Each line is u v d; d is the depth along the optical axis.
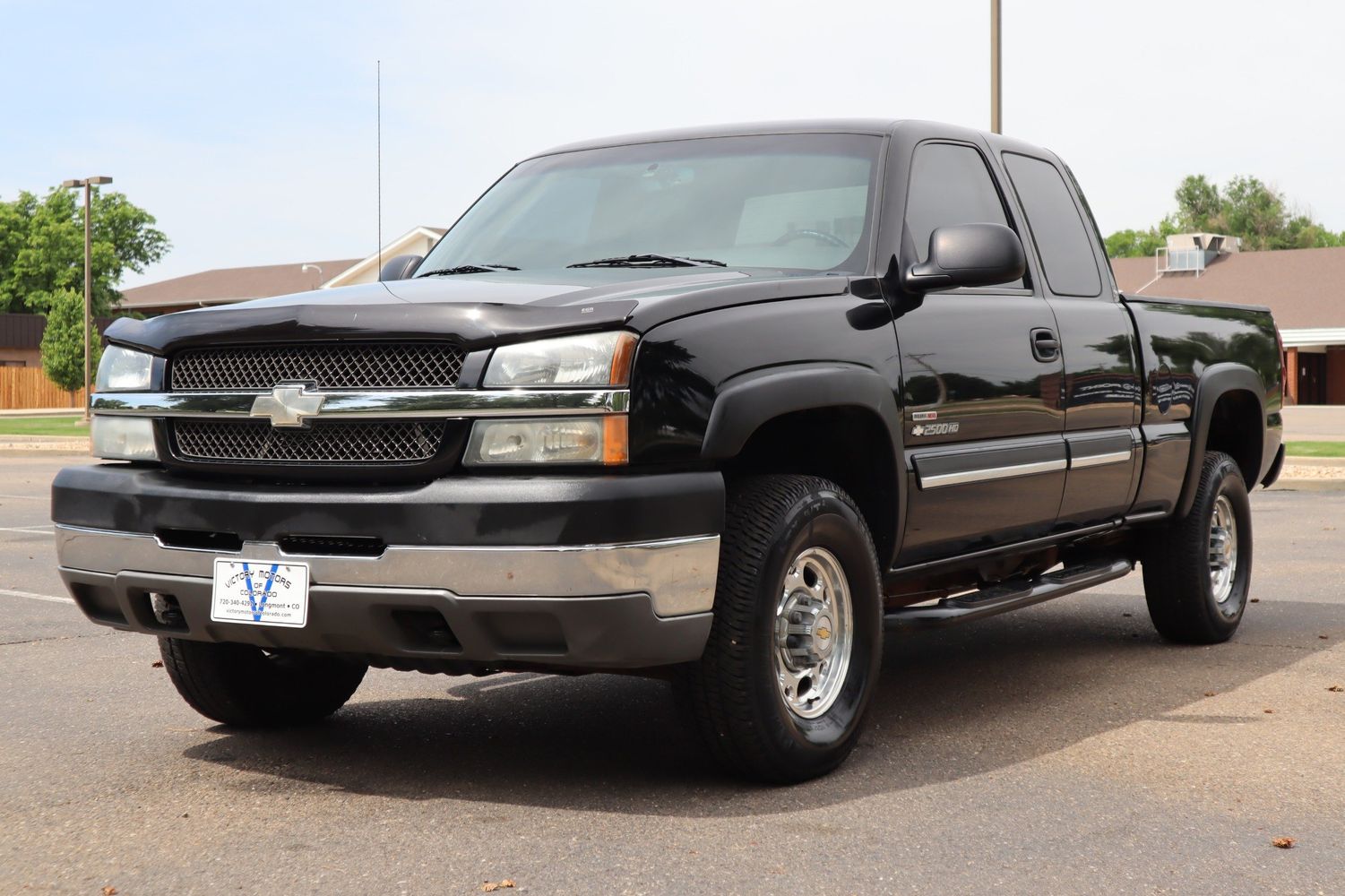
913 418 4.41
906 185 4.79
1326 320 53.16
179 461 4.00
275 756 4.42
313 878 3.24
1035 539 5.23
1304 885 3.20
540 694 5.39
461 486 3.55
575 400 3.53
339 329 3.74
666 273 4.29
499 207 5.32
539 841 3.51
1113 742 4.57
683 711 3.90
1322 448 20.91
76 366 50.94
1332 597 7.84
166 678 5.73
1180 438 6.04
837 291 4.26
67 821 3.72
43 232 81.50
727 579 3.81
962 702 5.21
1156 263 60.56
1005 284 5.15
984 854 3.41
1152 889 3.17
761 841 3.50
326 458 3.78
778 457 4.50
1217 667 5.89
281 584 3.72
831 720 4.14
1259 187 105.75
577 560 3.46
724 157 5.03
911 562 4.62
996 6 17.28
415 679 5.70
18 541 11.05
